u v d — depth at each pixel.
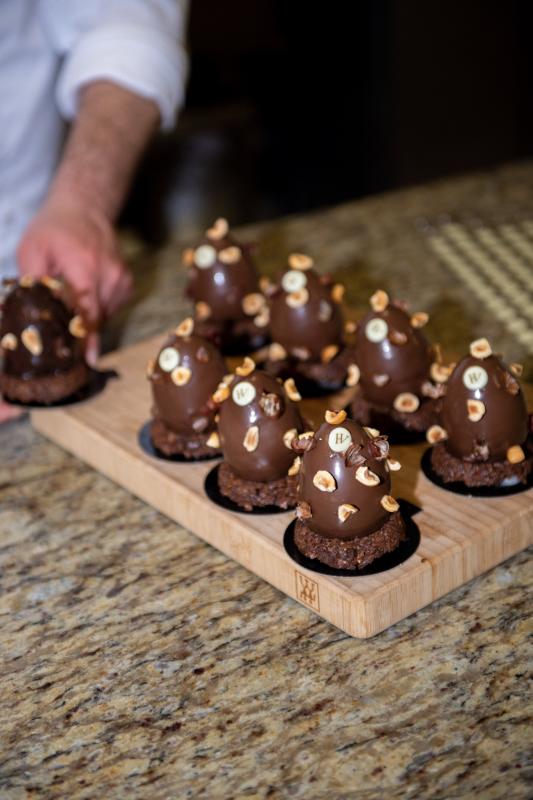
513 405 0.84
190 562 0.86
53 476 0.98
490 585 0.81
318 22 2.39
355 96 2.47
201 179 2.31
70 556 0.88
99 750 0.71
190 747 0.71
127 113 1.24
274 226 1.42
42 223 1.15
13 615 0.82
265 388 0.85
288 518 0.84
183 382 0.90
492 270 1.27
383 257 1.31
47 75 1.29
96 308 1.12
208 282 1.06
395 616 0.78
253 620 0.80
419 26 2.38
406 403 0.93
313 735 0.71
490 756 0.68
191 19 2.39
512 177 1.52
